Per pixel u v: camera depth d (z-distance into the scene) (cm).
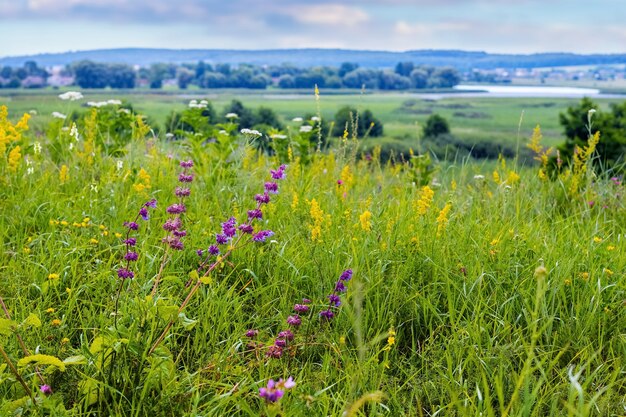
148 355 281
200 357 317
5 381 275
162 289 358
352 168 616
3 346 300
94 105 735
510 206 561
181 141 686
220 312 351
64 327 323
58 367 274
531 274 388
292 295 380
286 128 741
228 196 539
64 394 275
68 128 680
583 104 1609
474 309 347
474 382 304
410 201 518
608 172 648
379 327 346
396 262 393
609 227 523
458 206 540
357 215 479
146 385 265
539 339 335
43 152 666
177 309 290
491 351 321
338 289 322
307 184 570
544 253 411
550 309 362
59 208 480
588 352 324
